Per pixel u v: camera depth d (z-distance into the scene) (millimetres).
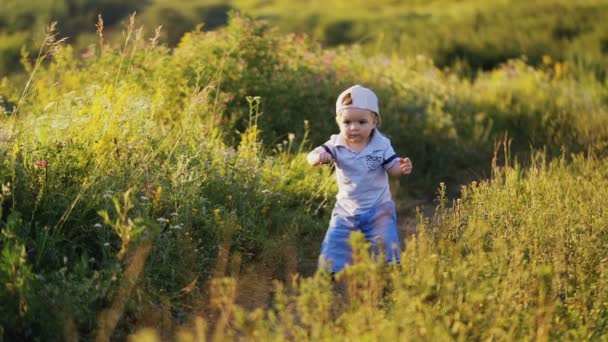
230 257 5605
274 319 4082
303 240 6391
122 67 8352
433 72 12289
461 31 20562
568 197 6320
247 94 8438
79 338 4215
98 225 4879
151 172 5684
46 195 5125
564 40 18375
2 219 4883
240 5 33969
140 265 4559
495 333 4031
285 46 9633
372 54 18141
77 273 4562
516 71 13906
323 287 4164
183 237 5277
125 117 6215
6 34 26531
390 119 9516
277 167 7121
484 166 9281
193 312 4766
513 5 22828
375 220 5441
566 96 11555
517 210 6145
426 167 9164
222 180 6184
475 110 10961
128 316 4539
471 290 4316
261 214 6355
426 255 4621
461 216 5789
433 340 3818
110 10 29266
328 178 7219
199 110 7711
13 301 4125
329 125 8789
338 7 33844
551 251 5184
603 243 5398
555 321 4281
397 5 32938
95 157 5621
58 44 6016
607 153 8812
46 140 5723
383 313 4113
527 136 10266
